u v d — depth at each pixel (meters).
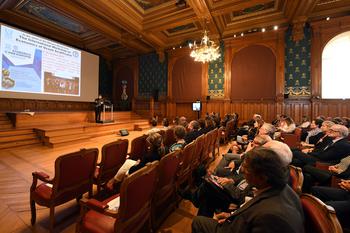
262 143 2.41
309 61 7.30
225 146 6.06
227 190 1.80
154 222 1.99
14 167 3.84
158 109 10.89
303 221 1.00
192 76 9.88
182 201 2.69
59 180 1.88
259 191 1.10
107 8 6.64
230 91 8.80
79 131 6.82
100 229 1.48
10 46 7.48
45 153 4.92
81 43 10.70
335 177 2.27
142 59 11.70
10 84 7.49
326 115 7.01
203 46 6.73
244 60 8.51
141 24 8.13
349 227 1.66
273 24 7.68
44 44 8.60
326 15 6.86
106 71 12.67
